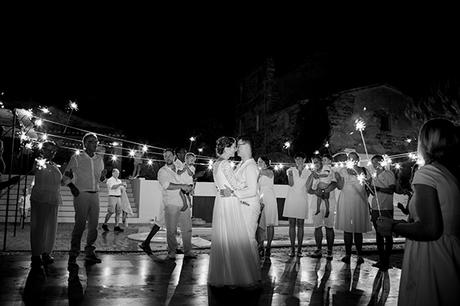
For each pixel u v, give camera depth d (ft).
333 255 26.02
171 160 22.81
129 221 42.70
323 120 59.82
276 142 68.74
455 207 6.91
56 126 65.10
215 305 13.84
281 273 19.67
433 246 6.93
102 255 22.90
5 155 46.75
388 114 59.41
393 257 25.81
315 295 15.66
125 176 69.21
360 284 17.69
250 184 16.58
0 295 14.19
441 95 49.06
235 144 17.26
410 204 7.77
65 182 19.84
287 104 68.23
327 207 23.97
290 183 25.31
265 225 24.20
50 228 19.85
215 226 16.37
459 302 6.66
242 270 15.80
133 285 16.17
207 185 45.39
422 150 7.70
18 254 22.09
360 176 20.25
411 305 7.06
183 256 23.30
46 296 14.23
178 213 22.35
